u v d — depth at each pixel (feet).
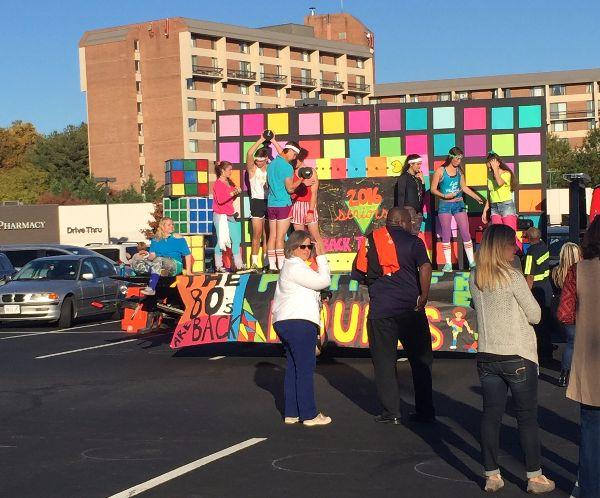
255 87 390.01
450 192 43.45
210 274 43.88
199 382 39.88
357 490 23.00
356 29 443.73
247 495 22.63
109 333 62.03
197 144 373.20
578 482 20.92
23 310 66.33
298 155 45.34
